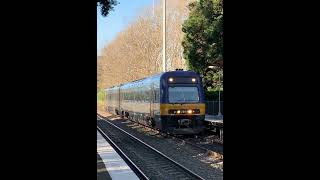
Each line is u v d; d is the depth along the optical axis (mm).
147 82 26203
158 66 75938
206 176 12039
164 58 29766
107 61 99875
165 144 19922
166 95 21328
